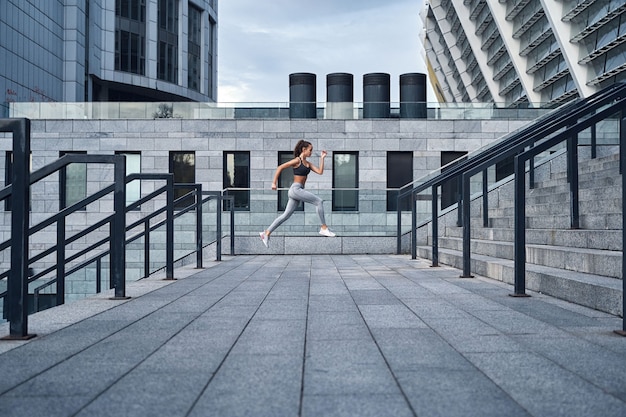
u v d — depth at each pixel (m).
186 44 53.44
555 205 9.94
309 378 3.34
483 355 3.85
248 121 22.08
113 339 4.48
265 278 9.15
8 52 38.78
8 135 21.53
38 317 5.53
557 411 2.74
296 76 27.45
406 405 2.85
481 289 7.32
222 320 5.30
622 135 4.38
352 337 4.47
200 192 11.21
